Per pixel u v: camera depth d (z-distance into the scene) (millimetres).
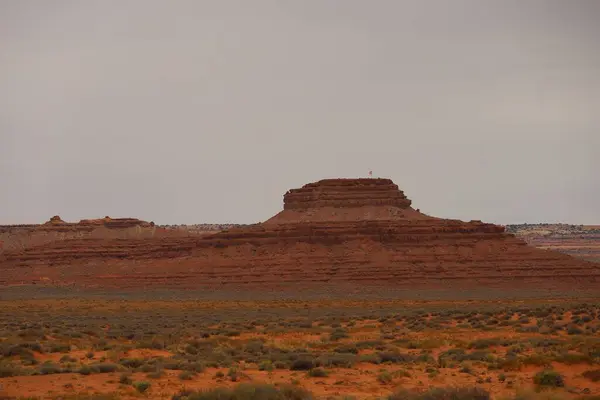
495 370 94250
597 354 98812
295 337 142750
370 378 89125
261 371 94000
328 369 95188
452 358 104250
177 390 79750
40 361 103188
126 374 86688
